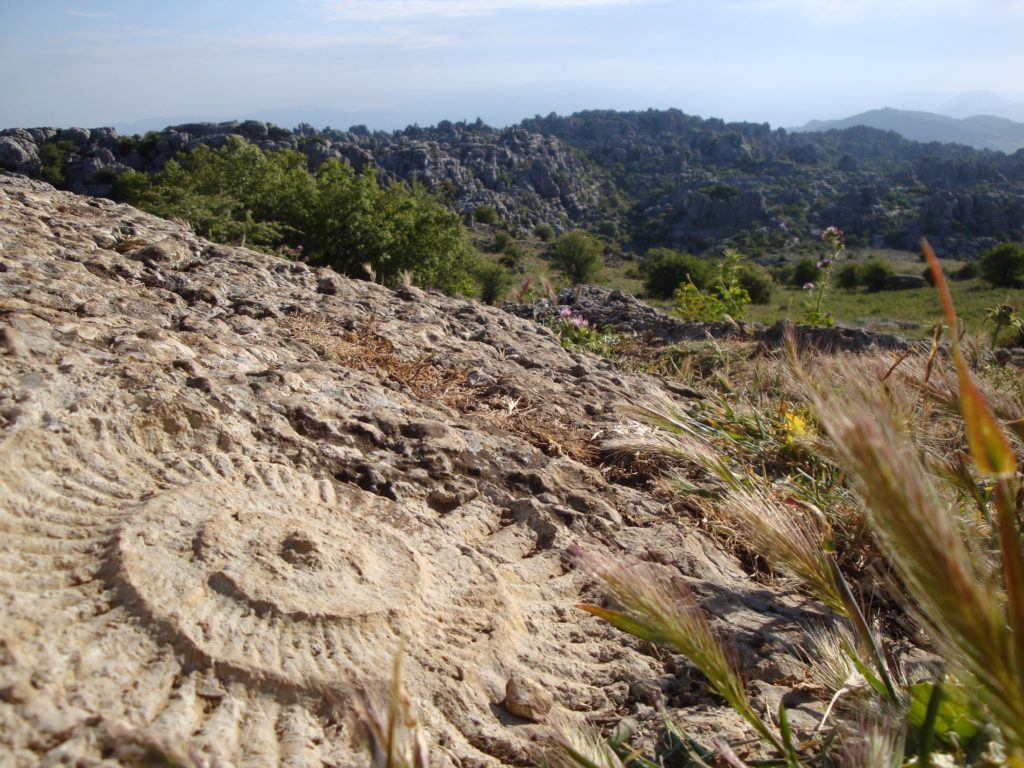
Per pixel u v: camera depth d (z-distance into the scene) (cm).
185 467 268
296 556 235
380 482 310
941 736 195
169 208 1511
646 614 192
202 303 452
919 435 295
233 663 196
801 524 280
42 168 9631
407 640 223
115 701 178
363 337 477
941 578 124
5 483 225
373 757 152
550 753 207
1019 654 123
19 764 156
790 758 188
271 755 181
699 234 14875
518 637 250
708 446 383
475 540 298
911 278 7456
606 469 390
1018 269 6806
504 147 16912
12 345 290
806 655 267
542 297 1205
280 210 1730
